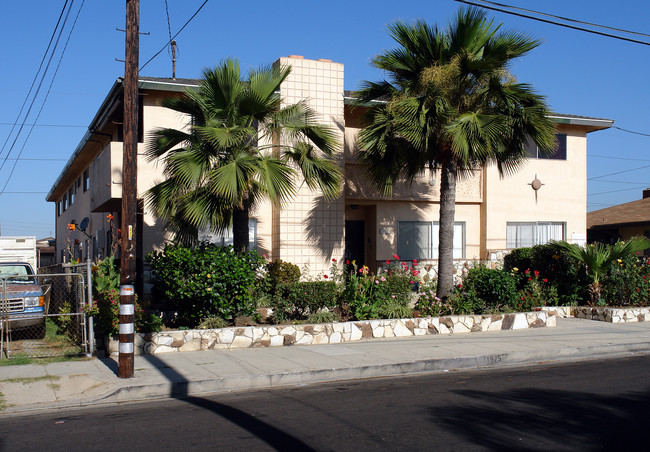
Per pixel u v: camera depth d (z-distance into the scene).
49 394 8.10
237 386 8.88
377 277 13.73
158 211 12.52
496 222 20.06
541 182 20.66
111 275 12.49
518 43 13.88
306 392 8.48
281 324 12.34
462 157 13.38
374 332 12.59
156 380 8.64
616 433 6.23
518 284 16.56
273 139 15.54
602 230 27.28
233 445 5.91
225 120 12.41
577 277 16.53
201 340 11.24
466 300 14.16
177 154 11.73
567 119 20.23
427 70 13.51
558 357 11.35
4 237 21.12
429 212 19.73
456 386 8.75
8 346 11.29
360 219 20.02
